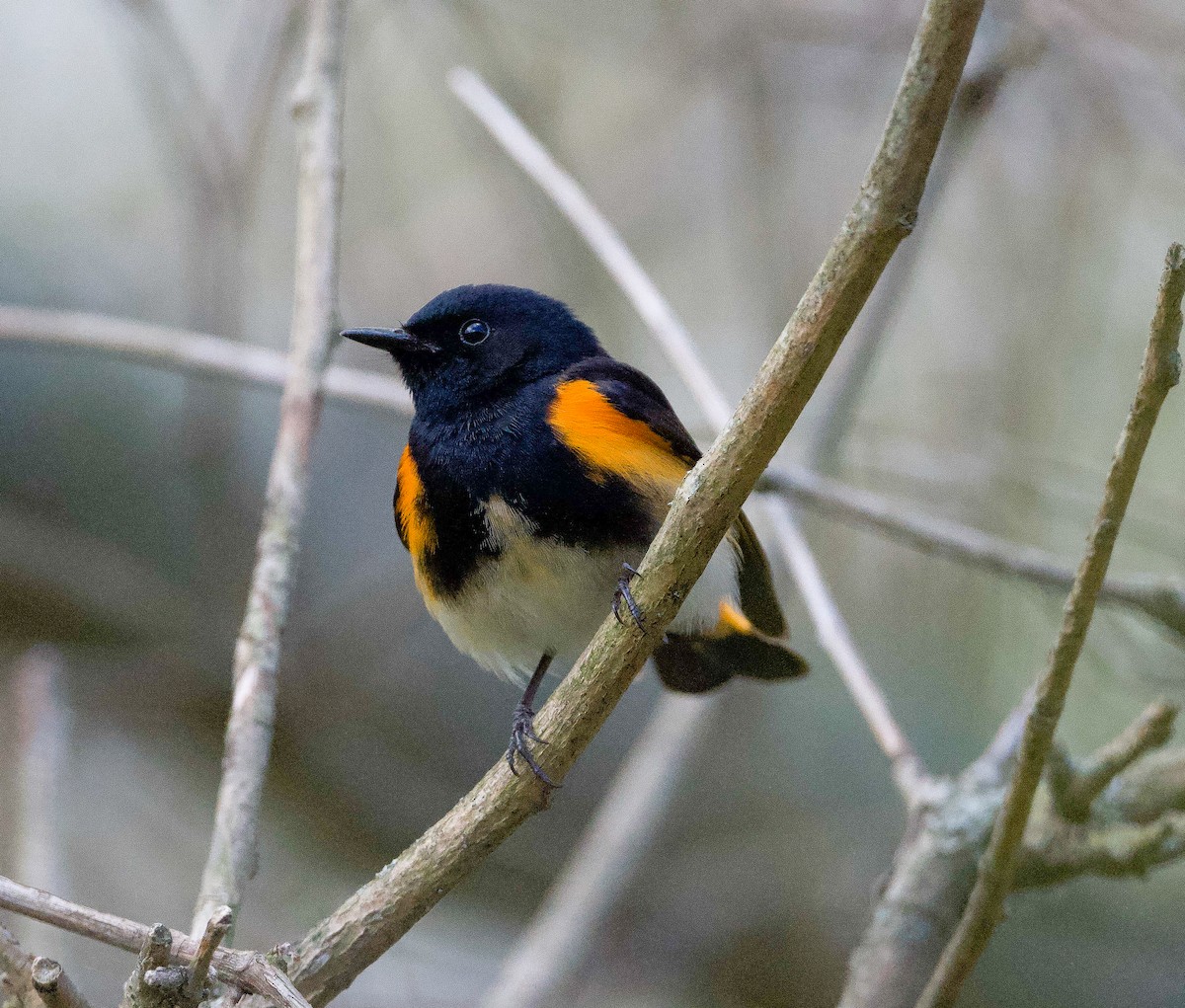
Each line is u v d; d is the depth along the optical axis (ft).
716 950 34.19
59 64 37.91
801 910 34.53
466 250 36.96
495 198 36.91
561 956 27.66
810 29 34.94
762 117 34.63
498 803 15.08
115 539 34.37
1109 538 14.17
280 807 34.71
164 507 34.76
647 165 37.93
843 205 35.94
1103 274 35.45
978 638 36.22
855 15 34.83
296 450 20.34
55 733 25.22
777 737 36.86
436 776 35.47
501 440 20.13
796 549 24.45
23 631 33.65
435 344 21.53
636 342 36.83
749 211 35.91
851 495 25.18
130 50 32.50
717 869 35.09
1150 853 19.52
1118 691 33.71
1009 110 34.86
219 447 33.12
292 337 21.59
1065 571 24.30
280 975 12.78
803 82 36.24
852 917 34.37
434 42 36.11
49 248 35.70
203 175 30.48
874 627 37.04
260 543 19.57
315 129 22.98
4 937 12.91
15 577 33.35
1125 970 31.86
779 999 33.83
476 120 35.12
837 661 22.76
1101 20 32.12
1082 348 35.35
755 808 36.11
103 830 33.12
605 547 19.61
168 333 27.37
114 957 31.01
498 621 20.99
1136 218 35.58
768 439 13.78
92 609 33.99
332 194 22.53
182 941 12.78
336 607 35.22
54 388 34.47
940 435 36.37
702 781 36.35
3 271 34.91
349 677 35.04
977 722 35.96
